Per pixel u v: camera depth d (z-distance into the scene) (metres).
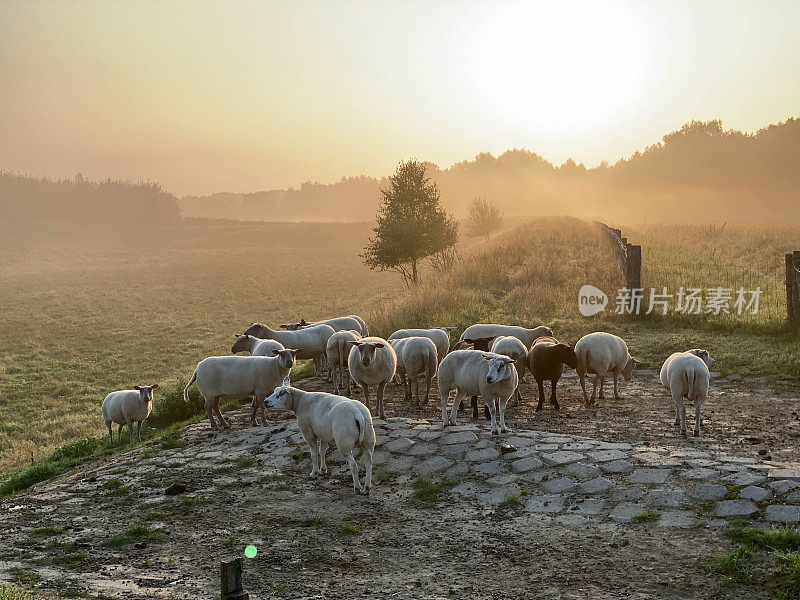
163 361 34.06
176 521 9.46
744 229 51.41
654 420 13.05
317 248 103.50
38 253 95.69
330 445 12.29
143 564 7.97
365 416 10.01
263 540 8.62
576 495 9.35
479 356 12.13
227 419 15.49
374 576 7.42
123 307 51.06
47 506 10.61
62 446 18.53
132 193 170.50
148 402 16.83
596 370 14.32
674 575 7.05
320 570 7.63
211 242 114.00
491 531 8.53
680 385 11.80
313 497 10.10
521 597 6.77
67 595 6.95
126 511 10.05
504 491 9.72
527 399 15.22
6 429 23.55
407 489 10.20
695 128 148.50
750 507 8.38
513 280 29.36
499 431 12.12
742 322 19.84
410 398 15.45
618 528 8.30
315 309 47.59
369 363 12.99
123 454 14.14
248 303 51.72
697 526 8.12
